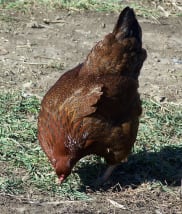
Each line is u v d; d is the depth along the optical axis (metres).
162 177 7.94
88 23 12.40
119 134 7.31
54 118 7.22
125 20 7.44
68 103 7.17
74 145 7.18
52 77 10.33
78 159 7.33
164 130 8.99
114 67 7.37
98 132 7.19
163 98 9.89
